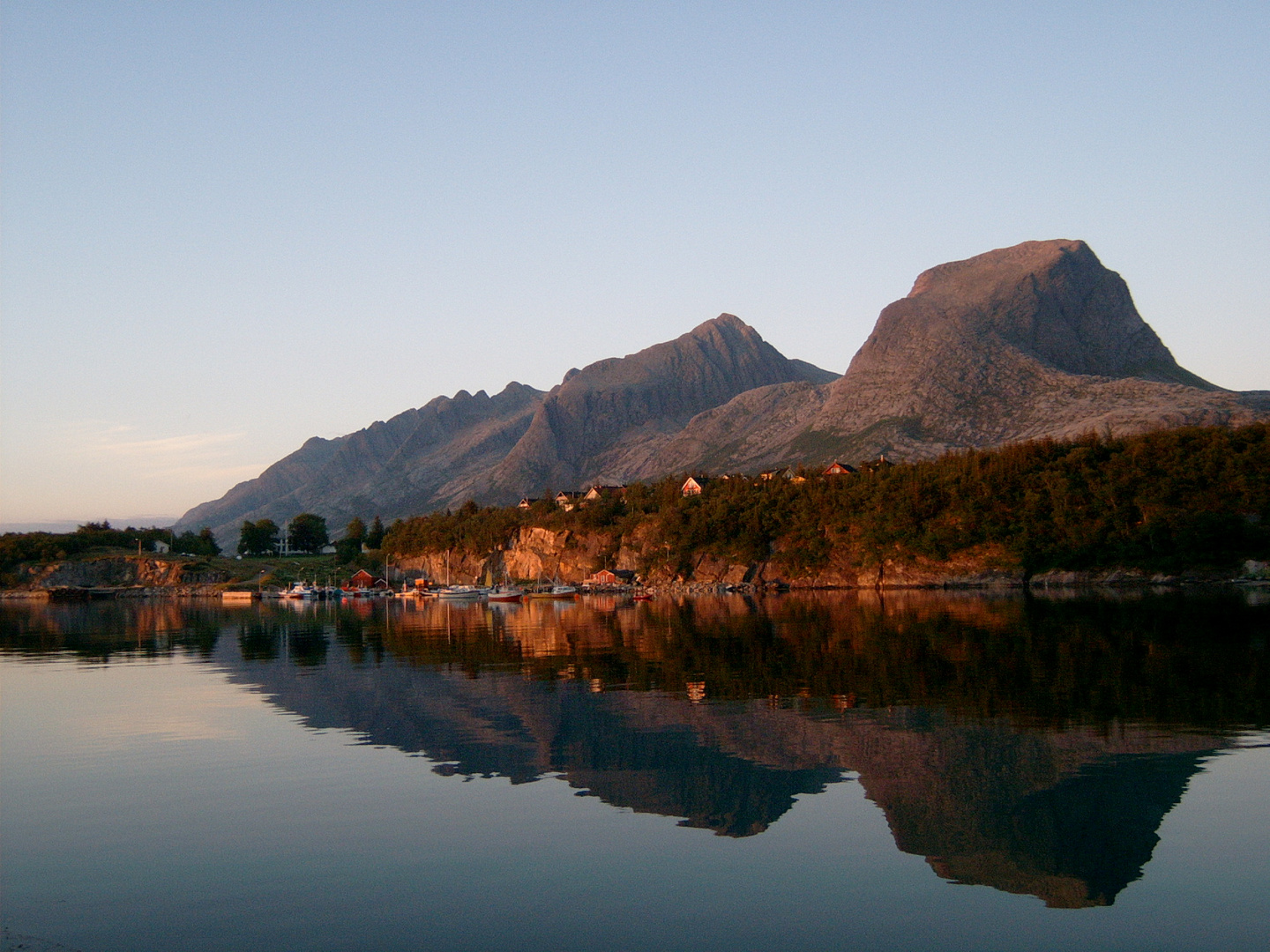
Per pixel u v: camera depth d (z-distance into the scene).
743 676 51.81
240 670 60.69
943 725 36.88
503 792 28.84
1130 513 143.75
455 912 20.20
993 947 18.50
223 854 23.75
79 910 20.56
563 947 18.58
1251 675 47.28
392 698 46.75
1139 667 50.69
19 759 34.16
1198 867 22.09
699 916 19.92
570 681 51.97
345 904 20.66
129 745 36.34
